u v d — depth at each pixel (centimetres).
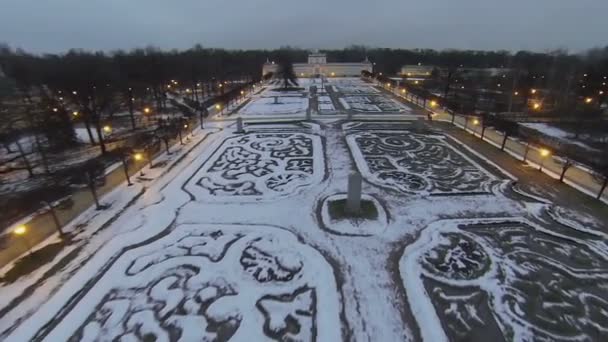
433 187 2519
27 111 4506
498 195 2370
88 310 1384
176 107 6750
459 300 1430
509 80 7938
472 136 3941
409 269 1614
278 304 1414
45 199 2275
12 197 2456
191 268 1634
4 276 1559
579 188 2452
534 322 1318
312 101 6931
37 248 1770
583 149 3269
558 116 4847
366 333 1279
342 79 12294
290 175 2781
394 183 2598
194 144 3722
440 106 5972
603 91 5550
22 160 3506
